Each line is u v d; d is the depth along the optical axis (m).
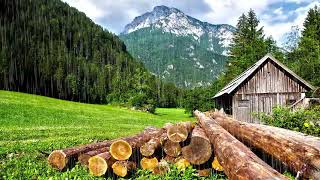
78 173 10.61
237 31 74.38
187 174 10.37
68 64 154.75
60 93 134.12
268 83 31.75
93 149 12.61
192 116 87.19
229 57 74.75
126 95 119.06
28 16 184.75
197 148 10.64
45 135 24.73
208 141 10.62
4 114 41.75
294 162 8.66
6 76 121.88
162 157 11.48
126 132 29.67
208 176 10.62
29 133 25.59
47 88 133.50
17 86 125.19
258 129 11.70
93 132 28.73
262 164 6.41
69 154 11.34
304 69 50.00
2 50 128.62
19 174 10.72
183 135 10.80
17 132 25.92
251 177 5.85
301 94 31.61
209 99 75.38
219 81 74.62
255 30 73.06
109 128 34.59
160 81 177.25
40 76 133.00
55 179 10.09
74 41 199.50
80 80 144.75
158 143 11.36
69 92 137.12
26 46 148.62
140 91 107.75
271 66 31.88
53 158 11.23
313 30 62.31
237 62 69.56
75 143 19.47
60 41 186.38
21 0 187.62
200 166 10.86
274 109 17.98
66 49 182.25
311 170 7.83
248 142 13.21
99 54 197.75
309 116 16.00
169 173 10.62
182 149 10.75
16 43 143.88
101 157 10.48
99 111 69.38
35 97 80.50
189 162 10.98
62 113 52.81
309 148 8.06
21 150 15.78
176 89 176.12
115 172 10.59
